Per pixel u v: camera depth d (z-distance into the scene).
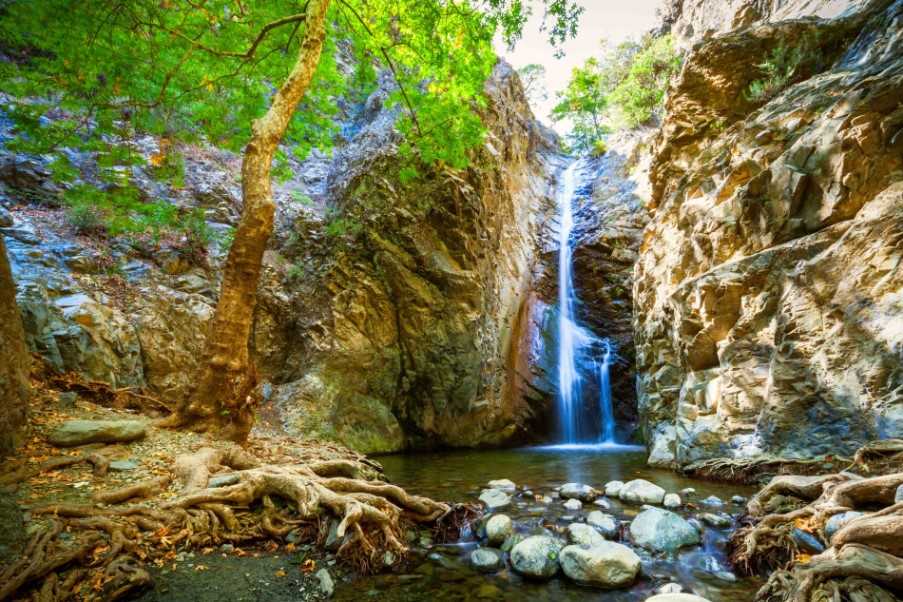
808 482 5.20
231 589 3.48
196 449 5.77
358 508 4.39
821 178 8.43
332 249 14.52
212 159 16.16
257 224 6.83
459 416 14.94
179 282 11.99
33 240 10.12
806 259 8.19
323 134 11.51
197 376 6.71
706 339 9.98
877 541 3.38
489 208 16.27
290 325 14.14
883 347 6.49
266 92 10.38
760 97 12.69
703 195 12.16
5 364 4.59
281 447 7.61
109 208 11.07
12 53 10.36
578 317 20.19
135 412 7.53
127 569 3.28
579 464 10.95
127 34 8.15
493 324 16.45
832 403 6.99
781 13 18.80
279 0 8.87
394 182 14.37
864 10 11.82
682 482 8.18
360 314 13.68
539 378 17.67
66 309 8.79
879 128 7.66
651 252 14.12
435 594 3.80
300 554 4.20
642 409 13.80
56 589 2.98
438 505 5.51
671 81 15.27
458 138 10.89
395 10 9.68
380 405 13.82
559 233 22.80
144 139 14.64
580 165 29.45
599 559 4.09
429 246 14.29
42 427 5.34
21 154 11.74
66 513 3.77
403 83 10.92
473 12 9.08
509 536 4.90
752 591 3.87
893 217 6.92
